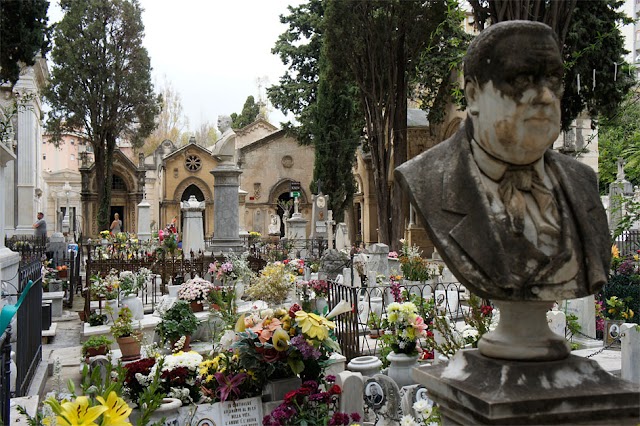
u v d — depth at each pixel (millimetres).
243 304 11977
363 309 12047
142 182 53219
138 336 8797
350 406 5672
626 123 21156
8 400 4621
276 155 53125
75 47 39156
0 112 15227
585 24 18484
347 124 35250
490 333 3053
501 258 2756
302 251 28891
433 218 2943
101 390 3410
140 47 40750
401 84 26391
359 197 45156
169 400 5422
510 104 2736
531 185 2934
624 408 2689
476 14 11375
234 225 19453
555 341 2873
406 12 24375
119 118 40500
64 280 18250
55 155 72375
